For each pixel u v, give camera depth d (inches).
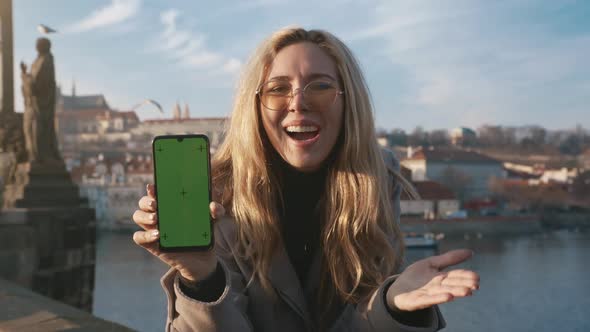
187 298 56.5
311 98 64.7
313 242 72.6
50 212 579.5
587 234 3767.2
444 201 4116.6
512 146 7839.6
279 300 67.8
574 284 1731.1
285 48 66.9
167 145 52.9
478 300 1504.7
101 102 7539.4
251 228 66.8
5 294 288.0
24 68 619.5
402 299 53.1
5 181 621.3
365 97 69.4
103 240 3324.3
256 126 67.9
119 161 5167.3
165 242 52.9
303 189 71.6
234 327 58.4
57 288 581.9
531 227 3850.9
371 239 68.0
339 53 67.1
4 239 537.0
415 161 5251.0
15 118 656.4
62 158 637.3
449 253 53.1
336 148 70.4
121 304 1391.5
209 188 53.1
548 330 1224.2
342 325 67.1
